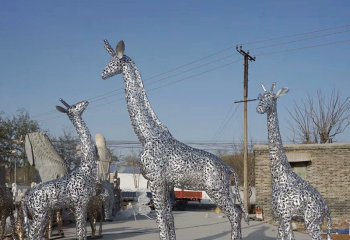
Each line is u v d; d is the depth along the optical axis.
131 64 9.19
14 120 36.06
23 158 32.41
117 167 38.06
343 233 15.41
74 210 10.18
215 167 8.66
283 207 8.56
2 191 11.80
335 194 19.06
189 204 34.22
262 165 20.17
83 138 10.04
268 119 8.98
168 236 8.78
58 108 10.09
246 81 24.14
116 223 19.08
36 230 9.72
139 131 8.97
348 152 19.16
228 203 8.68
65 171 14.32
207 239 13.43
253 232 15.49
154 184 8.71
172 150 8.70
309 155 19.39
